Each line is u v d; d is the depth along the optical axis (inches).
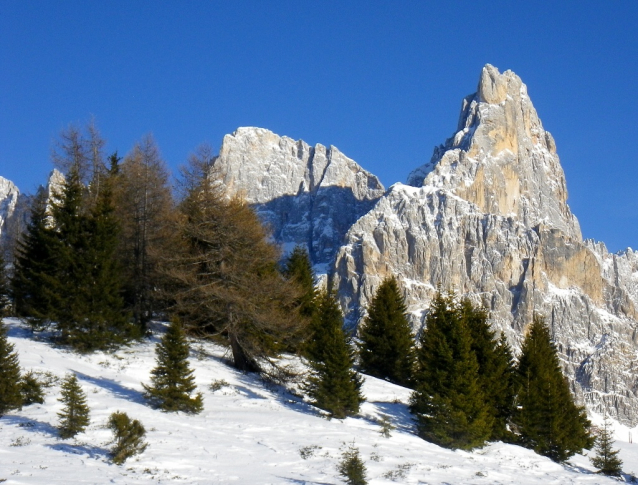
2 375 1197.1
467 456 1454.2
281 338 1818.4
